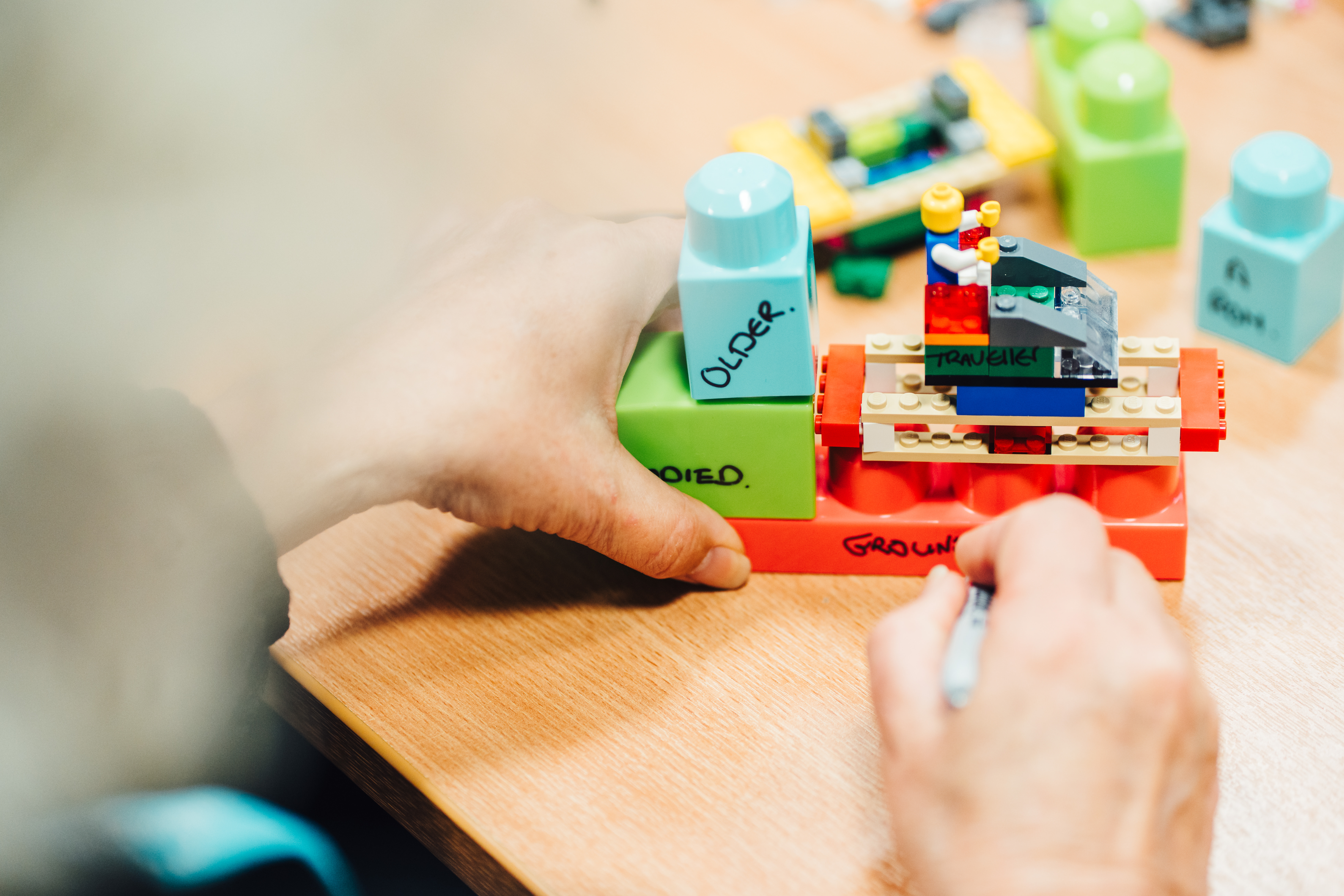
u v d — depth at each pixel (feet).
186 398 1.78
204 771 2.02
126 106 1.50
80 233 1.56
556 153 2.99
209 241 1.67
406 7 2.00
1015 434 1.97
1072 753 1.42
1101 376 1.85
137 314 1.70
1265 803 1.80
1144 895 1.38
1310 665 1.96
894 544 2.13
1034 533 1.63
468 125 2.75
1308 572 2.09
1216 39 3.03
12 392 1.68
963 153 2.64
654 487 2.02
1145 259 2.66
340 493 1.89
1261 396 2.37
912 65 3.15
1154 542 2.04
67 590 1.77
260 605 1.88
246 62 1.62
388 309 1.97
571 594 2.22
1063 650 1.48
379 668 2.12
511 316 1.94
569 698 2.04
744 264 1.86
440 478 1.92
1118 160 2.51
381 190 1.95
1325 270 2.35
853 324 2.58
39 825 1.89
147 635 1.83
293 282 1.87
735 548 2.14
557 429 1.92
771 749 1.94
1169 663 1.47
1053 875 1.37
